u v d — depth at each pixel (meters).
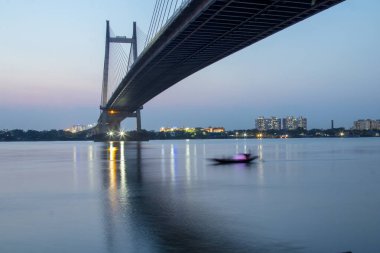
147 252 16.53
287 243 17.64
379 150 119.88
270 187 35.09
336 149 130.50
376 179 41.16
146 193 31.52
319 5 42.84
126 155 93.81
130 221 21.55
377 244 17.62
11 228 20.42
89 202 27.58
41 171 52.91
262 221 21.45
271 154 97.38
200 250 16.67
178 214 23.20
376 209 24.77
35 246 17.45
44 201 28.30
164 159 77.38
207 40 57.31
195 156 89.00
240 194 30.92
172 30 56.44
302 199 28.50
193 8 47.41
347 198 28.98
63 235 19.02
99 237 18.61
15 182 40.06
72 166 60.94
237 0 41.84
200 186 35.75
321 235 18.84
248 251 16.53
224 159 68.06
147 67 78.88
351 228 20.12
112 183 38.16
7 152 127.38
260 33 53.19
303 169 53.47
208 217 22.42
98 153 105.94
